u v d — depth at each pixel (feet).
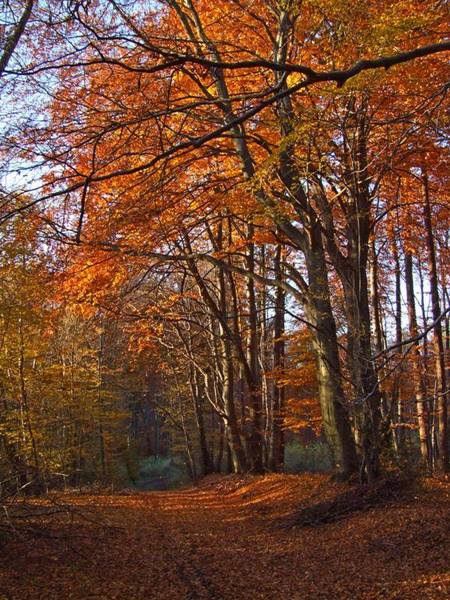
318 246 43.62
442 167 41.01
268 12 40.14
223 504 53.52
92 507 50.26
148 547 33.86
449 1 24.53
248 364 74.69
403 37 22.62
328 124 30.42
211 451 113.70
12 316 44.70
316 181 41.75
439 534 28.96
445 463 53.06
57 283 41.52
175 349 80.28
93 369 86.48
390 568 25.88
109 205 34.09
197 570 28.37
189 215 42.16
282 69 13.37
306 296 44.06
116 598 23.48
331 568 27.12
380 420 40.93
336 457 43.73
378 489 37.86
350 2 22.49
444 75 28.76
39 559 28.81
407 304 63.10
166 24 37.45
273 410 72.02
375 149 35.91
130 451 133.28
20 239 34.53
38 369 65.41
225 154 43.24
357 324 38.24
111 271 44.11
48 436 64.95
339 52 27.58
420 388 55.21
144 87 25.22
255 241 51.03
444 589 22.26
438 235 62.85
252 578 26.73
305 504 41.42
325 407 43.91
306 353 58.13
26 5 20.22
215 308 64.85
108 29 21.08
